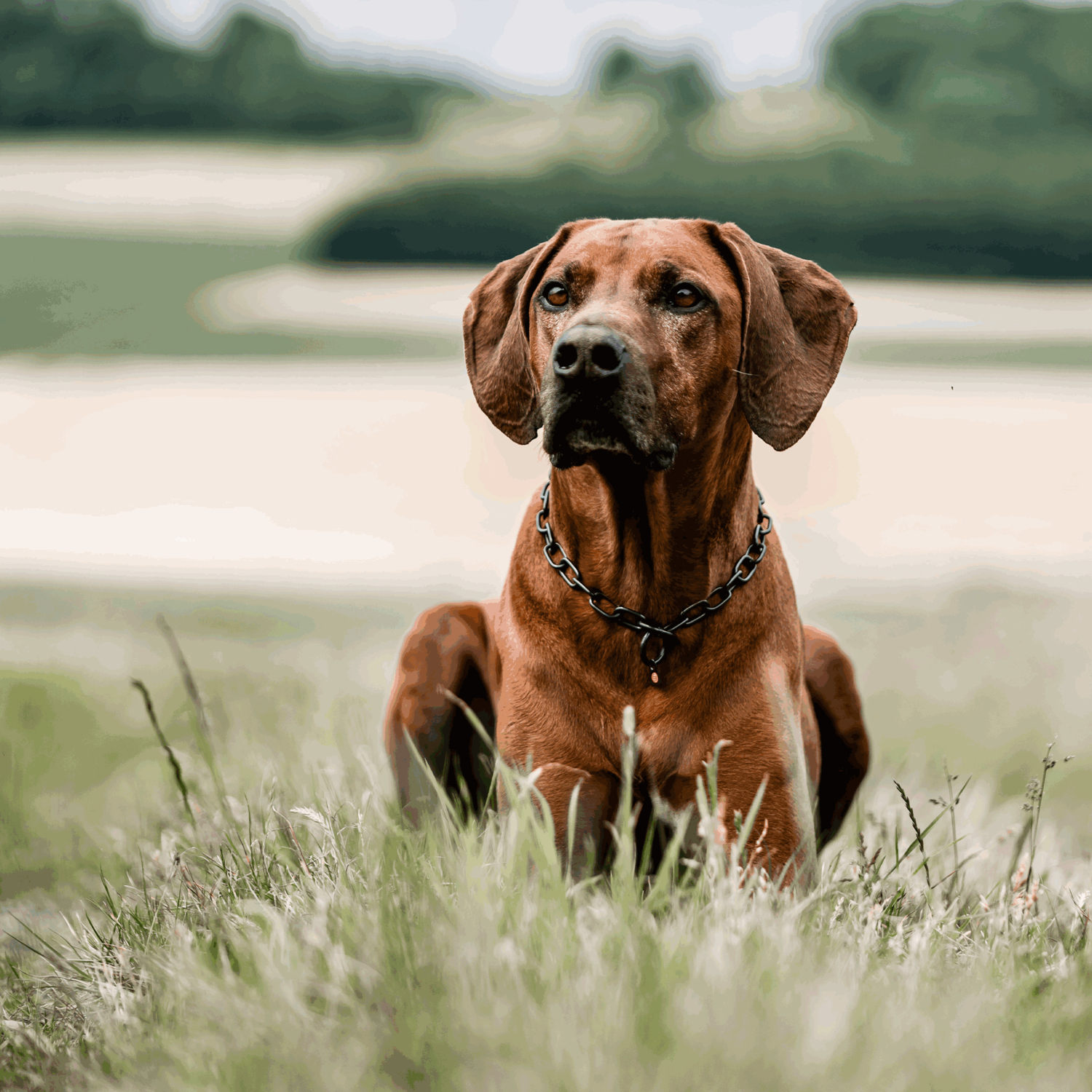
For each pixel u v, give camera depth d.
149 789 5.34
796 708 3.73
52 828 5.07
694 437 3.48
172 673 7.23
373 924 2.73
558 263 3.69
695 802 3.58
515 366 3.90
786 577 3.86
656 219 3.76
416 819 4.07
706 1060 2.19
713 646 3.57
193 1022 2.59
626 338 3.29
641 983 2.39
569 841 3.03
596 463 3.42
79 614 9.35
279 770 4.48
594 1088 2.15
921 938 2.92
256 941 2.78
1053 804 5.51
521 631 3.73
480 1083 2.21
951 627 8.64
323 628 8.80
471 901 2.69
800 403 3.72
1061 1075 2.31
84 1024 3.06
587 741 3.62
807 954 2.60
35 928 4.08
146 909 3.46
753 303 3.66
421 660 4.21
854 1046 2.27
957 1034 2.37
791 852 3.53
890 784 4.97
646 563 3.53
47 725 6.35
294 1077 2.31
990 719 6.64
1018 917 3.21
